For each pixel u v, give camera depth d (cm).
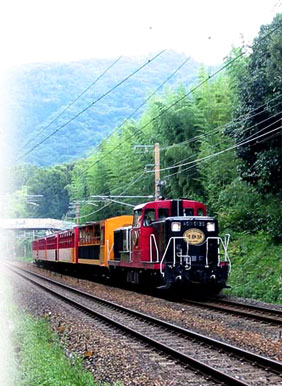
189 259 2036
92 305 1886
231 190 2800
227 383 827
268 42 2309
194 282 2036
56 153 11444
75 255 3728
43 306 1891
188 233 2056
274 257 2353
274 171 2347
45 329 1301
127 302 1966
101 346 1144
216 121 3369
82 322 1499
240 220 3033
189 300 2017
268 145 2381
